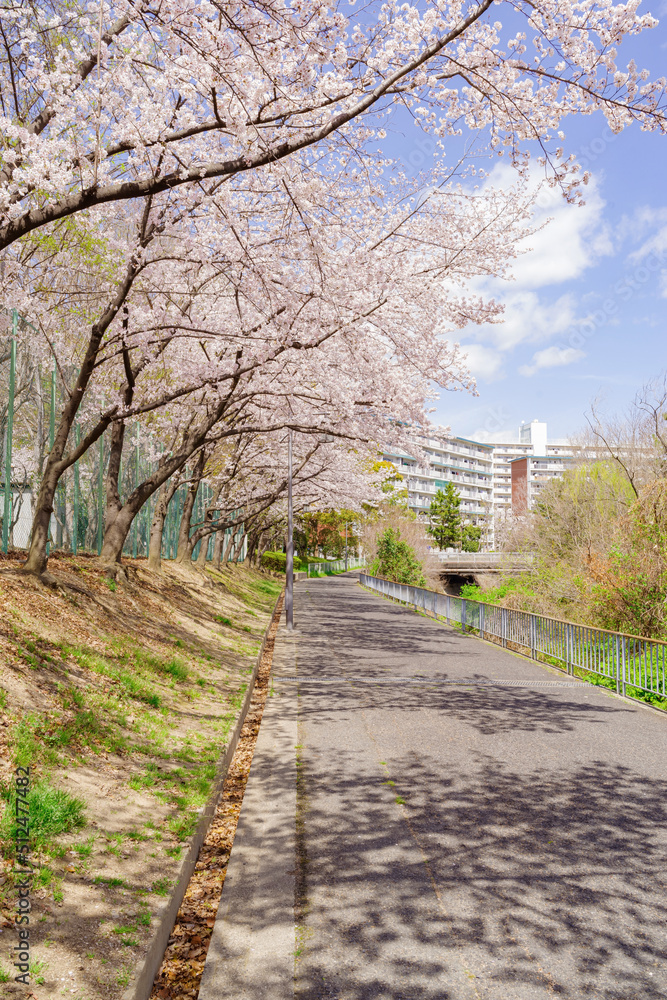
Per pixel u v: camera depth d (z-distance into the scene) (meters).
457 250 10.99
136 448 19.00
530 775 6.28
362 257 10.36
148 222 10.26
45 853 3.73
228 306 14.59
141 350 11.55
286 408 14.77
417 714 8.77
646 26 5.71
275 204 9.64
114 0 5.84
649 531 14.30
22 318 10.91
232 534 34.66
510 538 29.80
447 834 4.89
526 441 129.38
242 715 8.36
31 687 5.79
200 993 3.00
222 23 6.09
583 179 6.75
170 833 4.49
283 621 21.48
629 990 3.08
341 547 84.25
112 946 3.10
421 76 6.13
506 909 3.81
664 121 6.02
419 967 3.24
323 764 6.59
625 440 25.59
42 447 12.84
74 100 6.30
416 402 13.12
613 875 4.26
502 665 13.16
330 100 6.03
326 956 3.32
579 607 17.66
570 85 6.11
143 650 9.38
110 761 5.39
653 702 9.60
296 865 4.36
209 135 8.11
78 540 14.87
